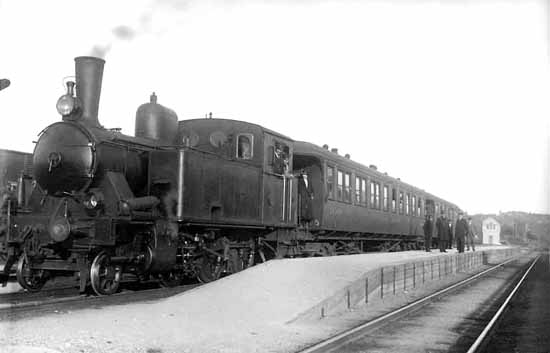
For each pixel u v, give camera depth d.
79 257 10.90
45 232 11.16
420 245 33.94
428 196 34.56
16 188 12.62
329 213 19.31
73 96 11.65
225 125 15.25
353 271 13.32
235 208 14.27
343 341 8.51
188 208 12.34
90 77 11.78
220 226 13.81
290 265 13.37
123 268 11.63
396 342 8.80
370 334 9.41
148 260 11.59
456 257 24.14
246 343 7.95
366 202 23.38
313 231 19.23
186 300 10.30
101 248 10.91
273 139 16.31
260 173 15.52
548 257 52.94
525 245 114.00
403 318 11.27
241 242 15.17
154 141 13.42
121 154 11.96
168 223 11.98
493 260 39.84
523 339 9.73
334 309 11.16
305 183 19.06
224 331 8.49
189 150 12.45
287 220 16.98
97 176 11.30
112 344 7.03
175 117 14.34
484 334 9.45
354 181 22.06
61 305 9.32
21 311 8.57
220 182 13.64
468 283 19.86
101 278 10.96
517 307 13.93
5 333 7.02
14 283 12.71
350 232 22.14
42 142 11.71
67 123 11.57
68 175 11.29
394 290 14.87
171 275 12.98
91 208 11.12
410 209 30.38
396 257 18.39
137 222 11.21
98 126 11.87
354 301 12.16
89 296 10.61
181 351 7.18
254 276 12.22
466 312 12.46
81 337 7.12
